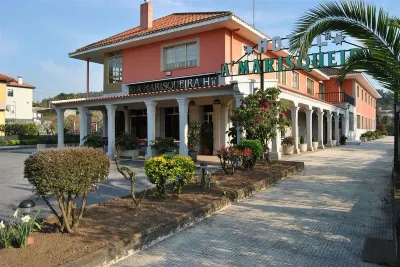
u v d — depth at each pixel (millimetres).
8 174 11648
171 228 5336
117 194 8008
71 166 4285
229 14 14320
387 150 20578
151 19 19688
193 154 14914
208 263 4270
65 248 4203
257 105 11320
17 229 4418
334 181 9773
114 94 19766
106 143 18094
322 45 10453
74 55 20688
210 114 17500
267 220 6074
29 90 52906
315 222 5945
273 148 14406
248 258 4418
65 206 4918
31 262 3775
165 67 17562
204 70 16047
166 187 7980
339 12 5727
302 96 17844
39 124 41531
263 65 12812
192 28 15562
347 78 30469
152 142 14938
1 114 33562
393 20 5512
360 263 4254
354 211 6629
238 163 10727
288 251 4652
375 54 5660
